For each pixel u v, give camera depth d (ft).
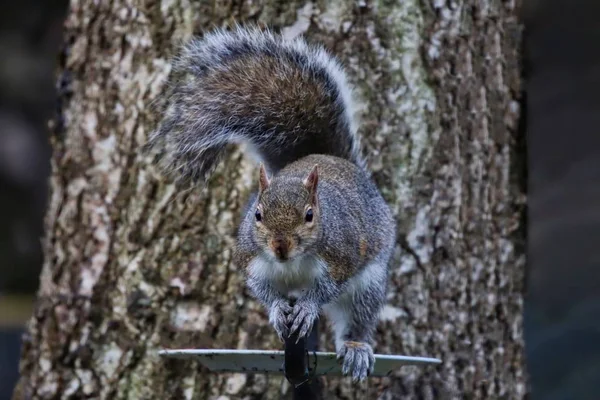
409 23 33.99
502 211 35.96
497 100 35.81
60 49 37.14
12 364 55.83
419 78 34.06
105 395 34.35
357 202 30.07
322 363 27.43
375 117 33.71
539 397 52.44
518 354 36.58
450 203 34.50
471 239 35.12
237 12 33.68
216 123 32.32
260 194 27.55
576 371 52.90
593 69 71.82
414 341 33.99
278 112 32.73
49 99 83.71
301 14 33.50
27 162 83.05
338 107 33.17
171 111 32.83
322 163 31.14
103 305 34.58
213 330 33.30
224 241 33.27
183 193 33.60
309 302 27.58
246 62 32.99
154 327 33.76
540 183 69.92
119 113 34.94
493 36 35.70
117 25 35.17
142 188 34.14
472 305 35.12
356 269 29.17
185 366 33.55
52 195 36.86
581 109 71.36
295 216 26.81
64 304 35.24
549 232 67.72
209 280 33.40
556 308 60.39
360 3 33.60
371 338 31.53
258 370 27.14
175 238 33.65
